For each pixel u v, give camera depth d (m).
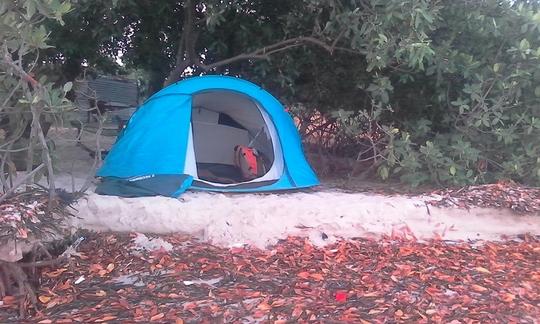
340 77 9.19
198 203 5.99
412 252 5.52
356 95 9.30
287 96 9.30
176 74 9.28
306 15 8.32
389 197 6.78
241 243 5.52
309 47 8.77
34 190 4.74
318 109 9.77
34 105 4.34
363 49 7.55
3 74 4.55
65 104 4.75
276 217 5.84
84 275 4.64
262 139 7.86
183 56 9.66
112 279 4.62
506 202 6.46
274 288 4.57
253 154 7.59
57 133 5.91
